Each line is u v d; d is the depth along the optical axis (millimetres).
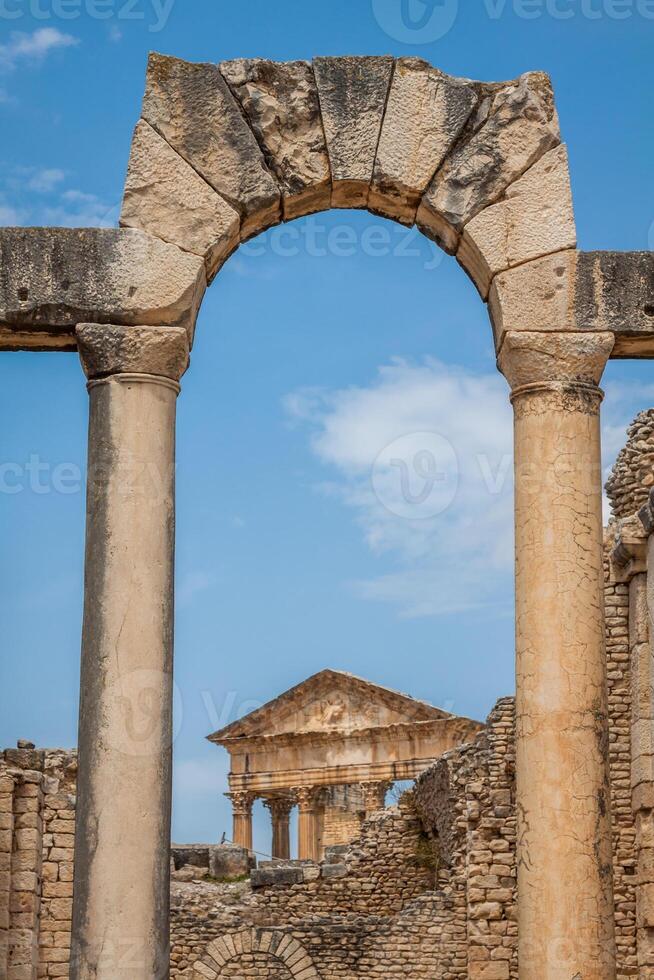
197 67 29562
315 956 53938
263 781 96562
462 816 51688
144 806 26516
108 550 27359
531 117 29547
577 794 26969
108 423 27875
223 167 29250
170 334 28250
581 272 28875
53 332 28547
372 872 57969
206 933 54969
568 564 27734
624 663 42344
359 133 29562
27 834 43688
